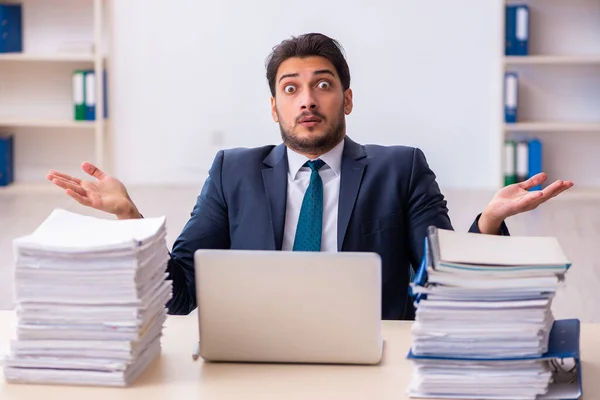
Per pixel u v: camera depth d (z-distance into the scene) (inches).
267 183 112.6
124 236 84.8
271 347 87.8
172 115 325.1
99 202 98.0
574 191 312.7
